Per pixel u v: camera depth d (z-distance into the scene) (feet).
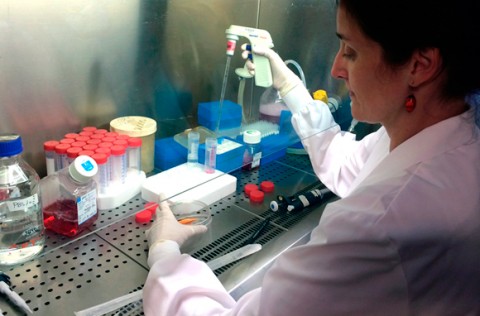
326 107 4.80
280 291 2.44
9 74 3.83
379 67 2.31
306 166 5.83
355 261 2.26
